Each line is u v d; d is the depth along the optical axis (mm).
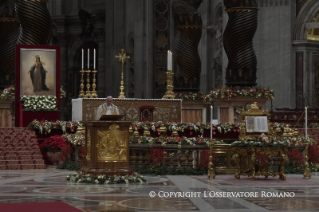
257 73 36719
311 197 13781
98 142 17016
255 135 18750
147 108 25250
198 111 28766
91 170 17016
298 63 36125
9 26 37219
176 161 20031
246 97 25953
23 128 25375
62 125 25281
